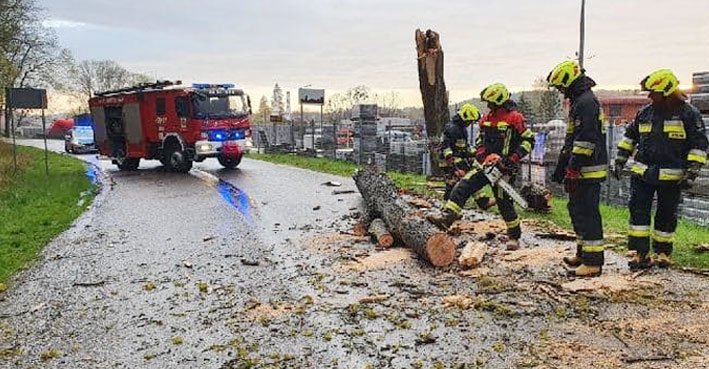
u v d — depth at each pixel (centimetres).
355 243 796
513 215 733
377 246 770
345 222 960
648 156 601
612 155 1169
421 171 1845
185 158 1825
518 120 703
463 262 638
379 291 579
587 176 579
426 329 476
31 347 471
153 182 1630
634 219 614
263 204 1175
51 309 561
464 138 897
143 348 462
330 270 663
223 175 1772
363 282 610
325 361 424
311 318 511
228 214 1068
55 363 439
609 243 734
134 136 2000
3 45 3012
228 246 808
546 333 459
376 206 827
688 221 945
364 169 1084
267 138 3666
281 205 1157
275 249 780
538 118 3478
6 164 2041
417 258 694
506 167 697
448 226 712
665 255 627
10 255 773
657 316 486
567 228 848
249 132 1925
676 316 486
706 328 459
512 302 530
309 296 569
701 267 618
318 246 785
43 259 757
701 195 948
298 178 1658
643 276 593
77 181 1662
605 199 1188
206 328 499
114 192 1426
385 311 520
